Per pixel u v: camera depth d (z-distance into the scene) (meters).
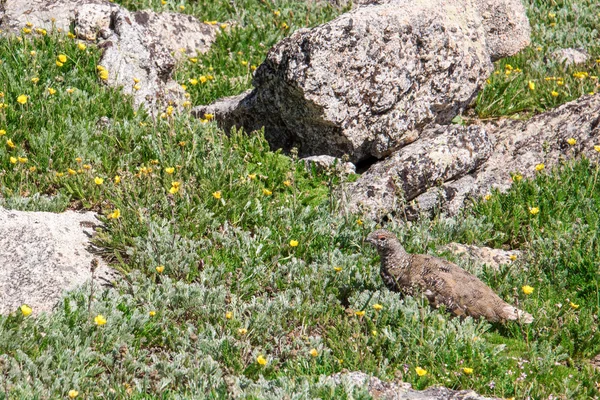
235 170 31.80
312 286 26.14
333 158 33.78
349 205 30.94
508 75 42.09
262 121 35.69
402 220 31.53
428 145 32.84
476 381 21.86
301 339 23.77
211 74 41.16
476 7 37.44
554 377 22.53
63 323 22.92
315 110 33.09
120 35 37.66
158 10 46.44
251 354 22.89
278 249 28.03
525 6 53.72
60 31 37.62
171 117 32.94
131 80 37.03
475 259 28.08
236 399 19.89
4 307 23.39
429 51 34.59
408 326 23.61
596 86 41.59
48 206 28.66
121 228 27.17
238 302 25.19
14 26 37.88
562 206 30.81
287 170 33.19
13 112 32.25
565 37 50.22
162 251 26.69
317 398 19.97
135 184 29.72
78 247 26.59
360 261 27.89
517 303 25.61
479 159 33.44
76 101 34.44
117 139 32.59
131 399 20.47
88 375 21.44
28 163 30.72
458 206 32.06
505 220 30.48
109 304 23.78
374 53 33.44
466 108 39.06
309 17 48.44
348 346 23.00
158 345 23.48
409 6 34.53
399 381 19.83
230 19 47.75
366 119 33.78
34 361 21.22
